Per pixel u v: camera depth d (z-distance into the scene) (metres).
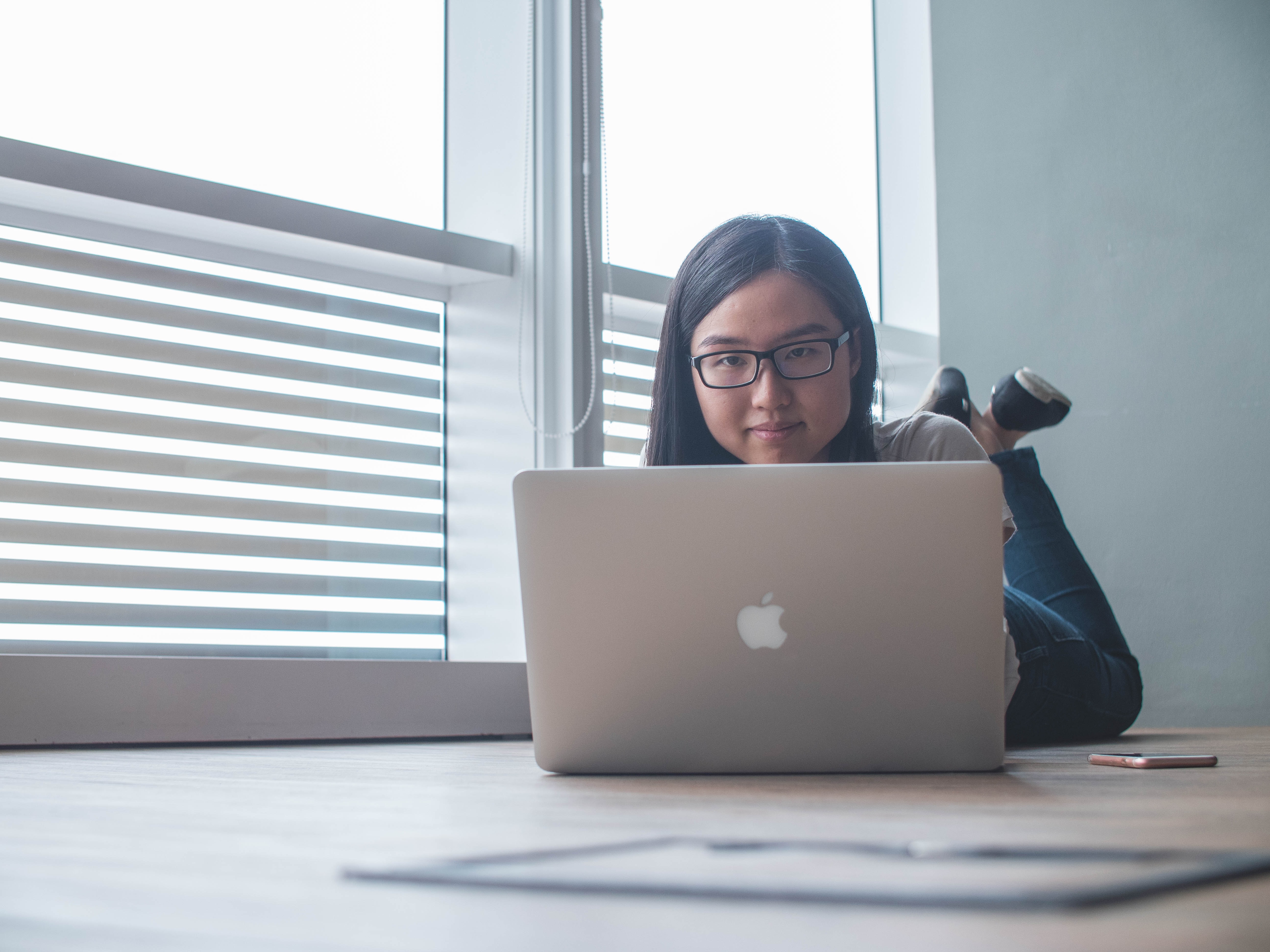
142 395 2.18
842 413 1.74
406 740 2.10
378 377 2.49
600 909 0.42
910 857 0.53
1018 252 3.21
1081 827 0.68
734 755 1.11
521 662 2.27
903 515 1.09
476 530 2.53
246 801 0.92
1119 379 3.05
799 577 1.10
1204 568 2.91
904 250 3.44
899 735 1.11
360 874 0.50
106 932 0.39
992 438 2.33
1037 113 3.22
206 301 2.27
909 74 3.46
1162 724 2.92
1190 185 3.02
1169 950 0.35
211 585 2.23
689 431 1.85
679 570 1.11
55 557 2.06
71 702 1.80
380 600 2.45
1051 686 1.85
